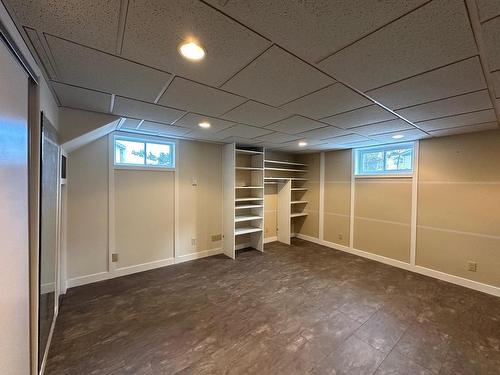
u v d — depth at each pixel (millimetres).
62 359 1940
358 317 2602
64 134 2393
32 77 1402
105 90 1919
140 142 3832
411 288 3318
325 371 1851
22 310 1294
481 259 3260
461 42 1213
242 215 5199
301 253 4883
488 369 1883
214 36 1207
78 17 1061
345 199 5059
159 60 1450
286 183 5621
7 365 1086
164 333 2295
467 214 3381
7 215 1073
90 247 3359
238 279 3584
